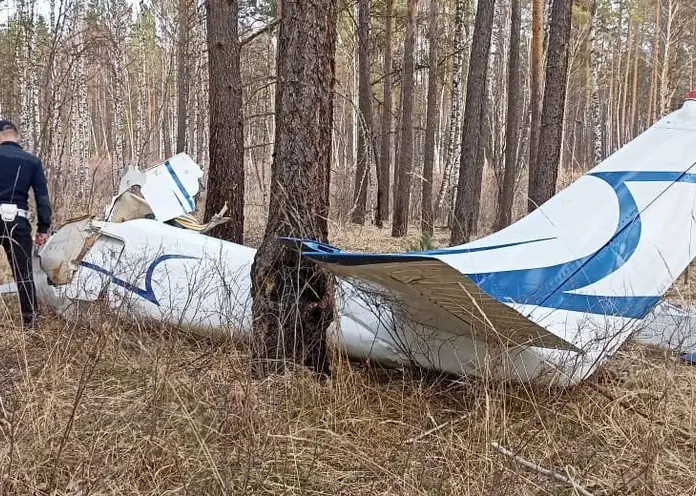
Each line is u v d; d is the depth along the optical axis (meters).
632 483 2.45
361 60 12.95
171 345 3.45
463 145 9.06
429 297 2.73
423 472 2.45
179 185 5.31
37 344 3.92
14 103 16.69
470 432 2.84
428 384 3.45
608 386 3.32
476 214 12.75
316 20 3.29
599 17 26.11
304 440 2.65
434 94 15.02
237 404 2.72
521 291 3.24
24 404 2.78
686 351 3.64
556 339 2.73
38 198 4.48
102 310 3.73
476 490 2.36
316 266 3.38
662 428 2.82
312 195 3.39
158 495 2.30
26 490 2.31
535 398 3.11
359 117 5.49
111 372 3.36
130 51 26.27
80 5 15.73
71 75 14.02
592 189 3.61
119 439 2.64
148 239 4.47
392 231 12.88
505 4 28.45
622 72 39.75
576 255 3.40
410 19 13.87
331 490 2.45
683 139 3.68
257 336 3.44
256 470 2.46
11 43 15.34
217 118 7.07
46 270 4.65
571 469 2.54
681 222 3.54
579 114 36.56
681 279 6.12
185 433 2.63
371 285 2.87
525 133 20.02
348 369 3.43
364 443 2.85
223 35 6.99
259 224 9.73
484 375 3.09
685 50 32.66
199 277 4.13
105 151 22.45
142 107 23.89
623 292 3.36
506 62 29.69
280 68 3.39
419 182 20.19
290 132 3.35
